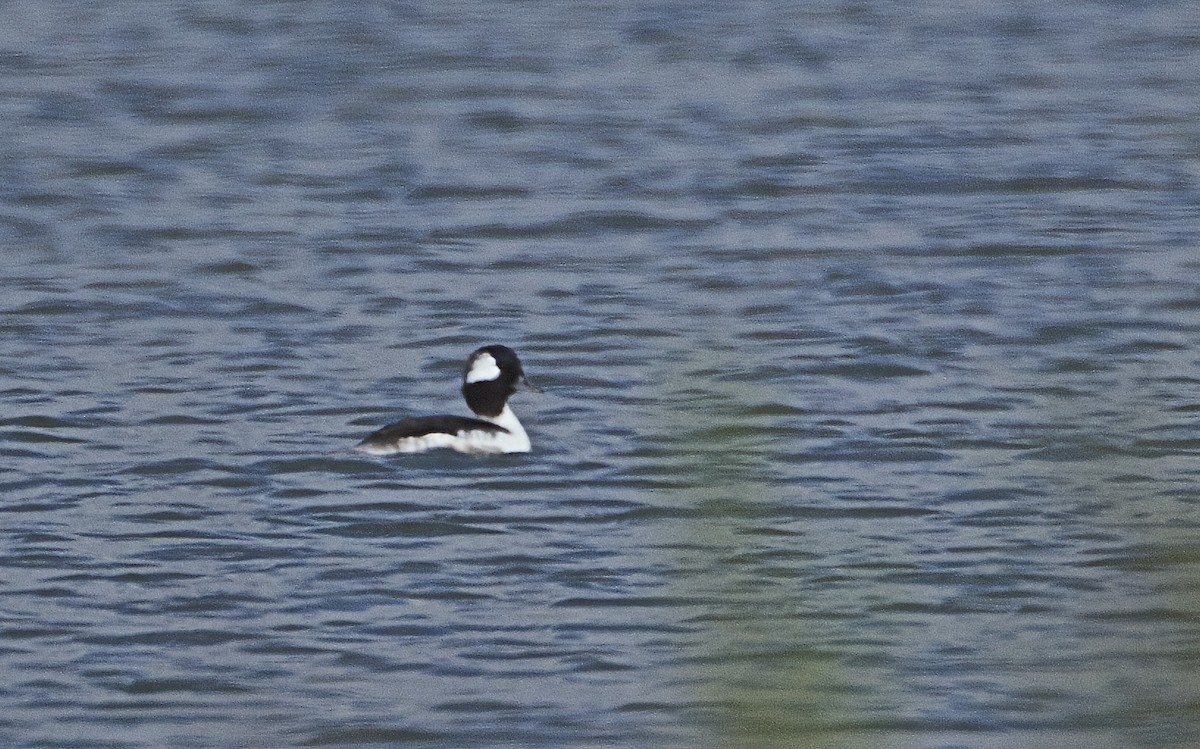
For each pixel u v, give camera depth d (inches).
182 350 1181.1
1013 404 1072.2
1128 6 2390.5
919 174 1628.9
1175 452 985.5
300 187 1599.4
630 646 762.2
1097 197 1555.1
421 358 1170.6
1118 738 660.7
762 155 1694.1
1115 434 1013.2
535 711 710.5
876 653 754.8
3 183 1609.3
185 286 1320.1
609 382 1122.0
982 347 1179.9
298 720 705.6
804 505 916.0
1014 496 927.0
